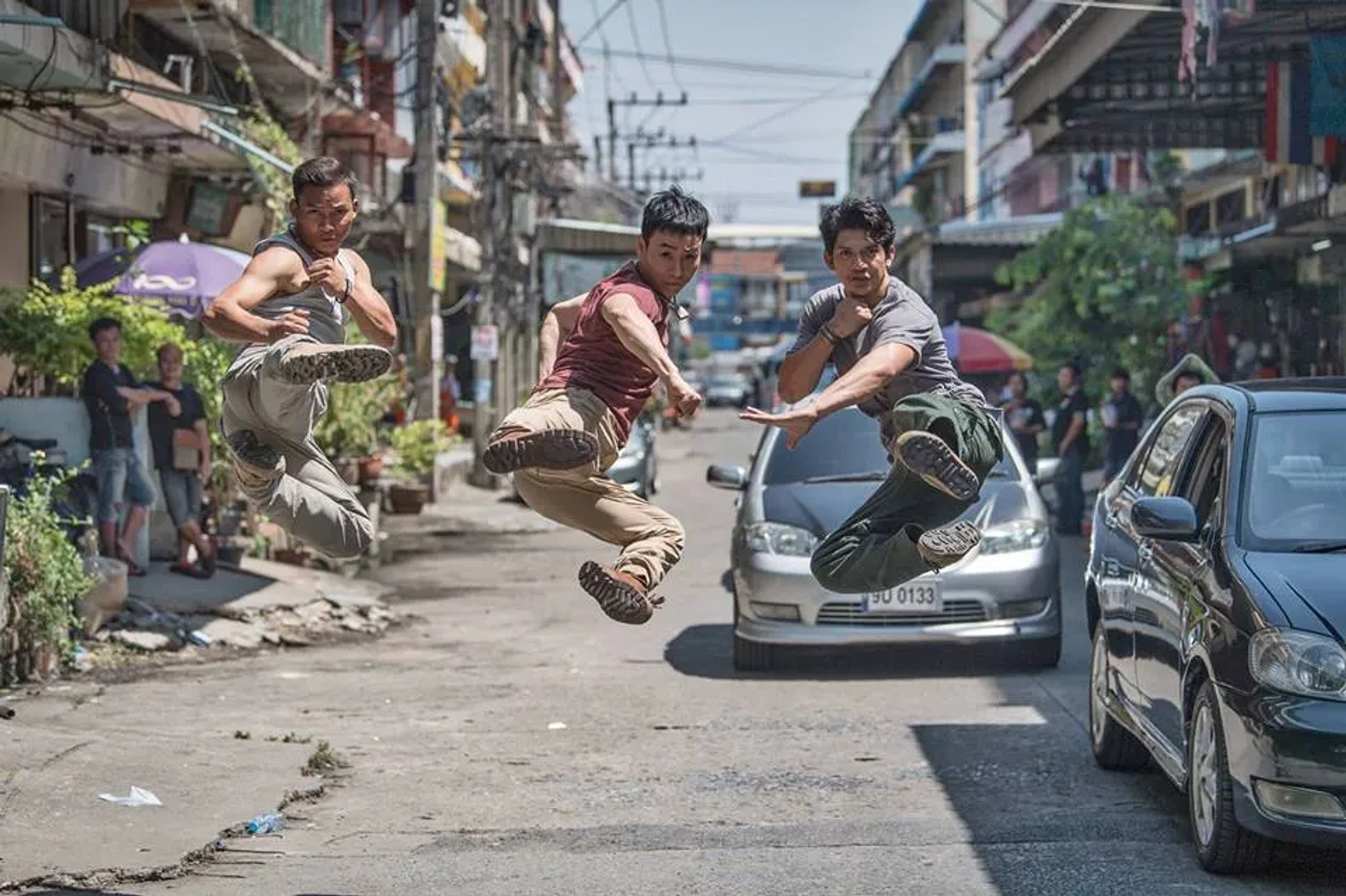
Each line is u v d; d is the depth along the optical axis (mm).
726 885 6715
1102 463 32031
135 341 16125
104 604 13055
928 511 5613
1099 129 24328
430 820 7949
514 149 33906
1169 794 8305
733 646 13031
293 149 22125
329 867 7051
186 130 19625
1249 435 7590
